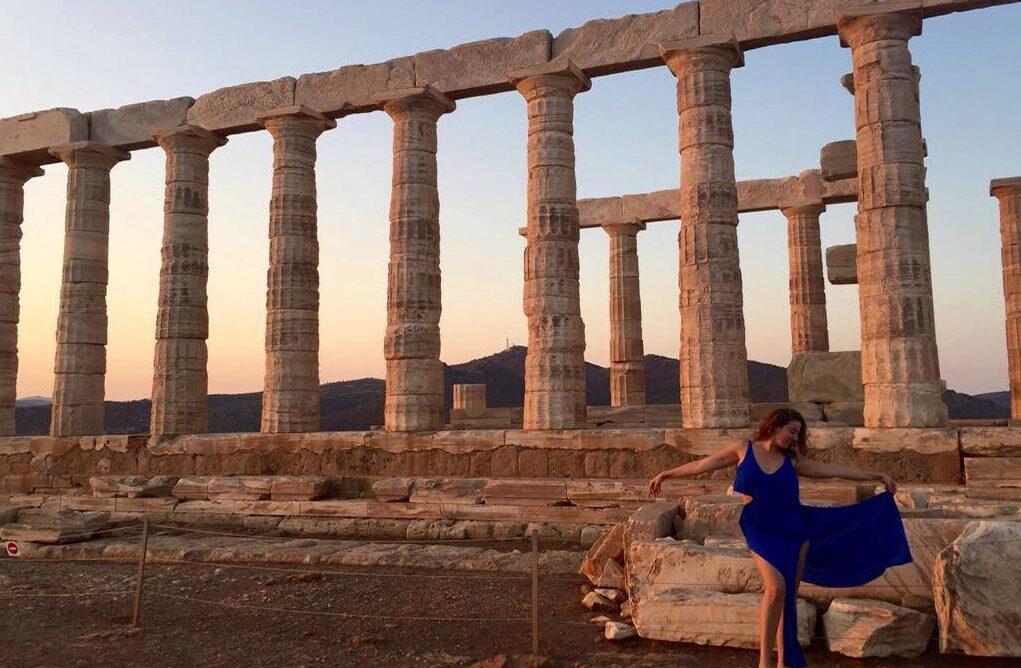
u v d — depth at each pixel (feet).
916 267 44.42
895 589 22.85
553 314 52.37
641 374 88.38
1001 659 20.95
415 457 53.42
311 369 59.62
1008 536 21.31
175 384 61.21
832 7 47.44
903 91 45.55
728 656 22.07
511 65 54.75
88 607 31.01
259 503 53.47
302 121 60.18
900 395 43.62
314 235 61.00
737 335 48.60
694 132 49.90
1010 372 71.51
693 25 50.52
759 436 20.17
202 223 63.93
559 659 22.44
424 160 57.00
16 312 71.20
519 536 46.44
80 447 62.54
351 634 26.21
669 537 28.17
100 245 66.85
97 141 67.05
